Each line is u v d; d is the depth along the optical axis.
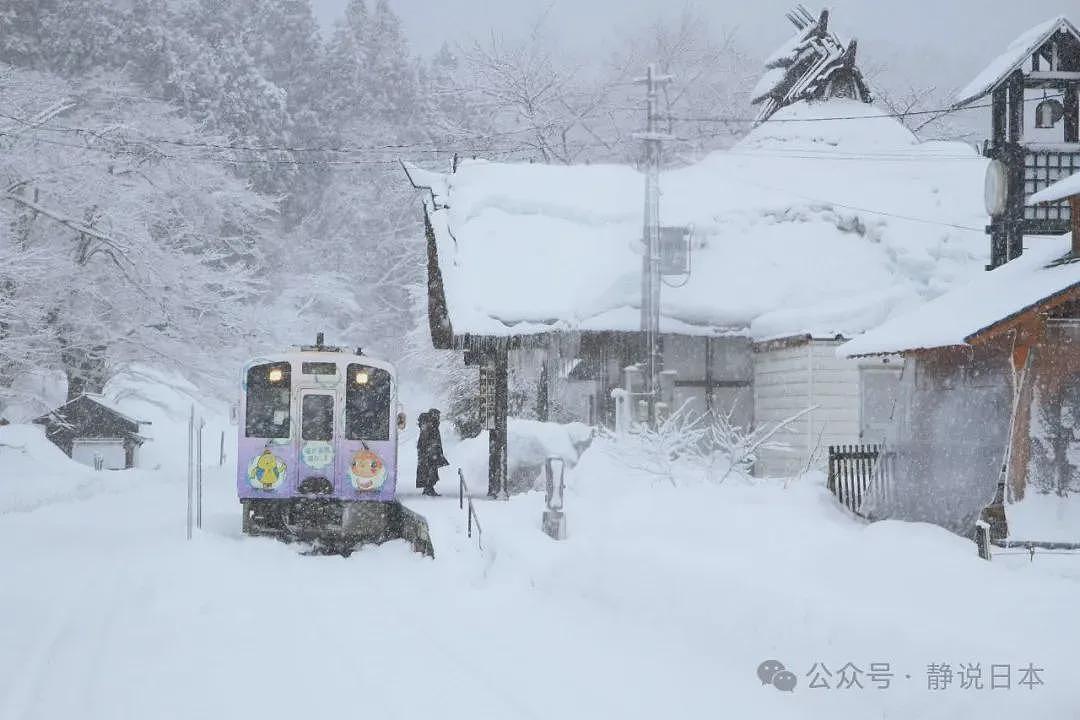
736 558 29.94
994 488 40.81
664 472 46.16
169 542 51.84
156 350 128.00
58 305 119.94
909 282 74.25
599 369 76.19
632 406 69.88
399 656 25.59
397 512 57.19
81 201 116.75
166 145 143.75
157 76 198.25
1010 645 19.50
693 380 74.06
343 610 32.88
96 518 67.19
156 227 141.38
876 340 46.62
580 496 47.03
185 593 36.19
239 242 160.62
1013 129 54.88
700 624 25.42
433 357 129.88
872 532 36.25
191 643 27.50
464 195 77.62
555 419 78.62
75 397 136.62
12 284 104.06
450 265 72.25
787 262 76.56
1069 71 54.56
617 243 75.56
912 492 44.41
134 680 23.25
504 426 62.19
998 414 42.06
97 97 152.12
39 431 115.62
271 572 42.84
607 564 31.22
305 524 53.88
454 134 151.62
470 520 45.78
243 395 53.88
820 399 67.44
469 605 33.16
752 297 74.25
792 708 20.06
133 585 37.97
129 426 138.00
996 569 27.34
